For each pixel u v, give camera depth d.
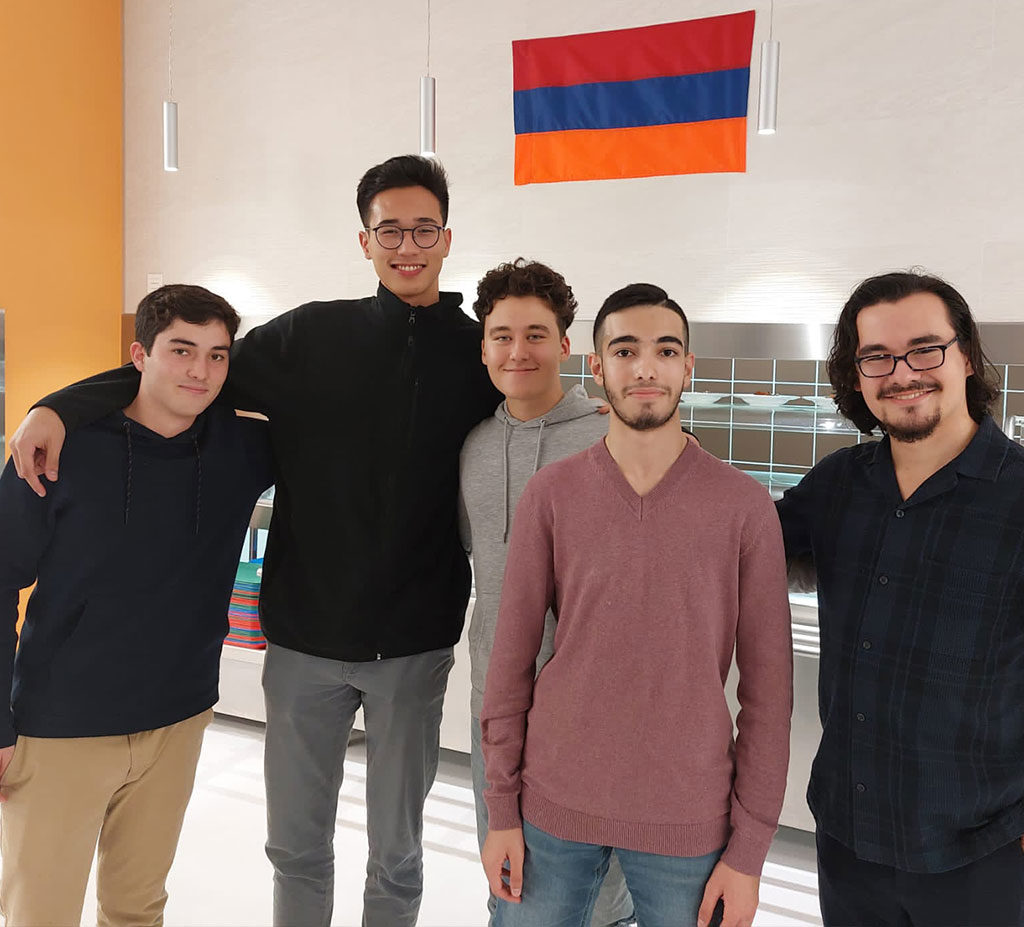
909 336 1.40
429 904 2.58
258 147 4.42
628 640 1.45
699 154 3.57
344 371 2.00
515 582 1.56
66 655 1.76
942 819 1.39
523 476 1.88
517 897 1.54
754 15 3.44
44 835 1.77
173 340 1.76
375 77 4.14
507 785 1.54
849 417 1.62
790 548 1.66
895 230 3.29
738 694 1.50
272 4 4.35
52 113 4.37
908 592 1.42
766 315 3.51
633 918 2.15
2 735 1.72
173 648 1.86
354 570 1.98
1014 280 3.12
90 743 1.79
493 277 1.86
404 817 2.10
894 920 1.48
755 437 3.67
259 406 2.03
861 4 3.29
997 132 3.12
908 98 3.24
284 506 2.05
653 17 3.62
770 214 3.48
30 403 4.35
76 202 4.51
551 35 3.81
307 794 2.09
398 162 1.99
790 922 2.50
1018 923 1.38
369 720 2.08
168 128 3.77
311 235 4.32
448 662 2.14
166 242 4.67
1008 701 1.37
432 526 2.04
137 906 1.95
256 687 3.76
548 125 3.81
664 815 1.43
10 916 1.82
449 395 2.04
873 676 1.44
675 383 1.44
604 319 1.48
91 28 4.53
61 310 4.47
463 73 3.99
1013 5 3.07
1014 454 1.40
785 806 2.84
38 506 1.71
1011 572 1.35
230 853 2.85
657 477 1.47
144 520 1.80
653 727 1.44
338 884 2.68
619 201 3.73
